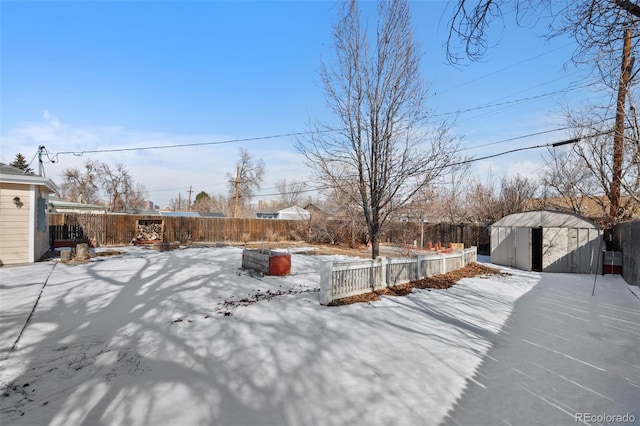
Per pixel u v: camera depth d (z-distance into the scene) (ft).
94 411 9.32
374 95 25.49
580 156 42.09
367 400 9.87
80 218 59.47
